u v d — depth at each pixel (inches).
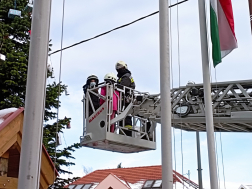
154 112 346.0
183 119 343.0
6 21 557.0
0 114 157.1
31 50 141.6
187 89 341.7
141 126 348.5
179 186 700.7
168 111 227.6
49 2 147.9
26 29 540.1
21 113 152.4
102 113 308.8
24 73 482.0
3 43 505.4
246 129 359.3
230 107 329.1
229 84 326.6
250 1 289.7
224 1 305.3
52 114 507.5
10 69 475.2
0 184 146.0
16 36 546.3
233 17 305.4
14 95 471.2
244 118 318.7
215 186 279.9
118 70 343.6
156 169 785.6
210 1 305.6
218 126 355.3
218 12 307.6
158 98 346.6
